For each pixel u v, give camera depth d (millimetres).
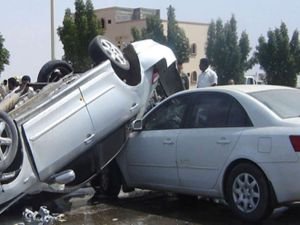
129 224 5781
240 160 5754
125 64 7098
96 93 6504
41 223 5348
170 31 43969
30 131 5879
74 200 7156
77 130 6281
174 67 8250
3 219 6141
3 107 6684
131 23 70500
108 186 7301
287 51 48281
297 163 5309
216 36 49719
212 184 6043
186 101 6562
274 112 5699
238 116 5922
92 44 6918
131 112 7008
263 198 5516
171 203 6883
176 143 6430
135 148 6949
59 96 6168
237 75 49031
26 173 5871
